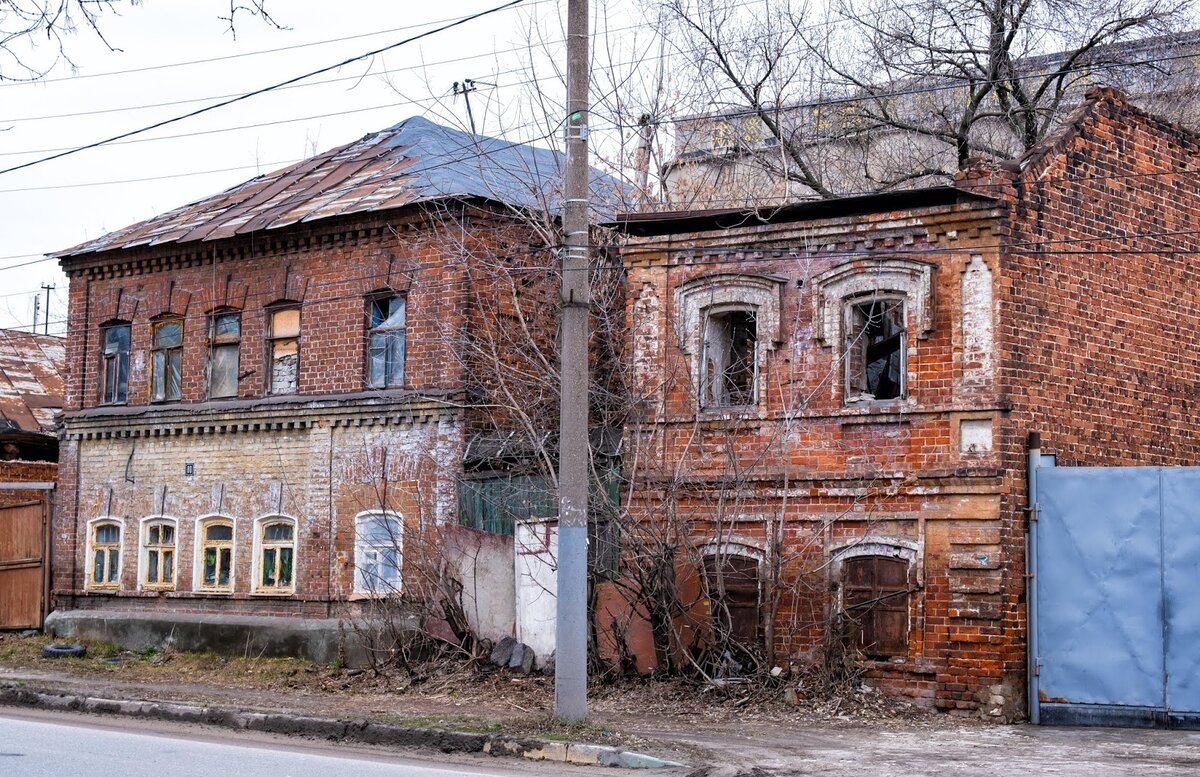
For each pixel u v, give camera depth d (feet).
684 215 63.93
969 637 56.39
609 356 70.38
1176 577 55.16
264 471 81.66
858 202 59.98
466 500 72.43
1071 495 56.75
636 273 65.57
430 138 90.38
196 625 80.74
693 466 63.36
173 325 88.17
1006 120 93.61
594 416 72.54
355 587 76.64
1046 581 56.75
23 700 60.85
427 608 68.54
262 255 83.20
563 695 48.39
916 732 52.54
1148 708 54.90
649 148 81.71
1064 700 55.93
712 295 63.72
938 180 94.27
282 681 69.36
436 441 74.08
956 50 91.09
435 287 74.90
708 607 61.77
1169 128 67.00
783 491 61.21
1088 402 60.80
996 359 56.80
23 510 93.81
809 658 59.72
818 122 96.22
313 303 80.59
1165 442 65.05
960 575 56.90
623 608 63.21
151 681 70.90
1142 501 55.93
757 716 55.88
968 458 57.21
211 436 84.53
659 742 46.29
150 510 87.20
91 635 86.33
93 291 92.07
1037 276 58.70
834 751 46.85
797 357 61.62
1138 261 64.39
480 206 74.33
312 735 50.55
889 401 59.52
